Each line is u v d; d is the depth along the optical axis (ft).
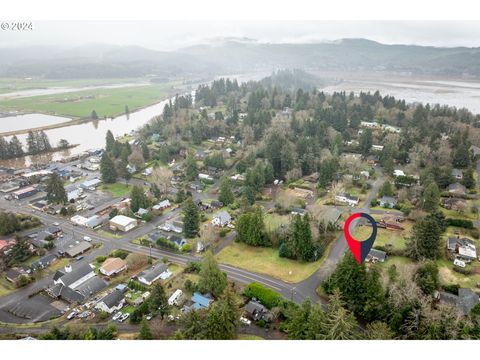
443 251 279.90
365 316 214.48
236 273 271.49
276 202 384.27
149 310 224.12
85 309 235.20
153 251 307.58
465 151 452.76
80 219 358.23
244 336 204.23
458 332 181.68
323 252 295.48
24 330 215.72
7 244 305.53
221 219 345.51
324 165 426.51
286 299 236.22
